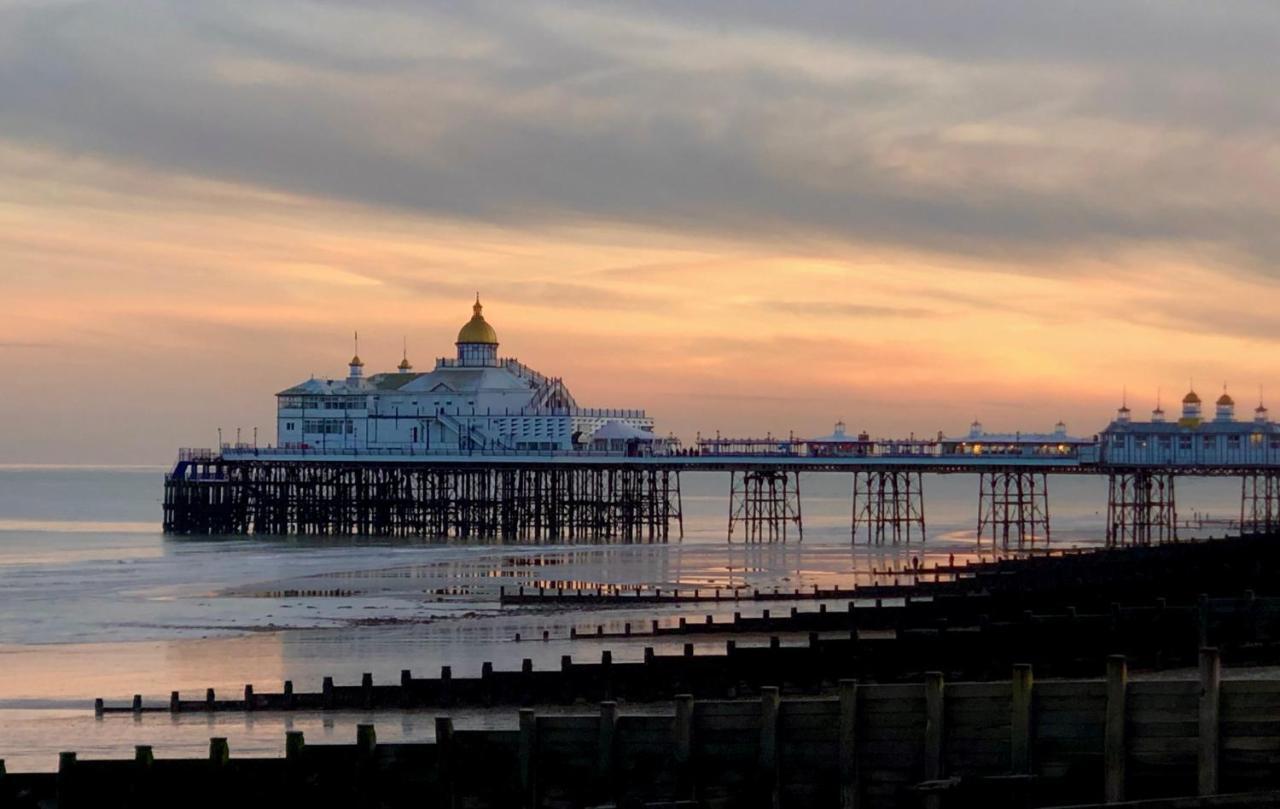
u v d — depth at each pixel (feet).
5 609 370.12
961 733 123.03
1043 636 183.62
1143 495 618.85
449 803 131.13
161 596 398.62
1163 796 118.73
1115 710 119.34
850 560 501.15
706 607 349.00
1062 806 116.78
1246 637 183.32
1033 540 565.53
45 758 191.42
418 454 610.65
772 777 126.11
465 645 288.30
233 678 258.98
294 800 133.39
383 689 217.15
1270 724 117.19
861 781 124.47
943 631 184.96
